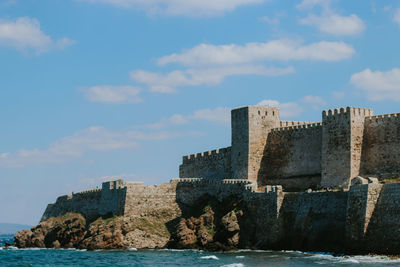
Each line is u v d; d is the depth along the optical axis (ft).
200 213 522.88
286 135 529.45
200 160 627.46
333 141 473.67
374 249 372.99
